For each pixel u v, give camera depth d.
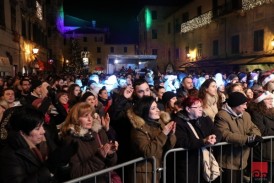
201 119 5.06
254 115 5.84
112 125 5.91
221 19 33.22
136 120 4.64
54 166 3.37
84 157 4.10
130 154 5.01
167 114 5.03
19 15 28.16
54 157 3.37
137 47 75.50
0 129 4.73
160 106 6.30
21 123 3.46
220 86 9.48
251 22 27.97
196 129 4.98
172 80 14.44
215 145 5.05
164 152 4.84
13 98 7.03
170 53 52.50
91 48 85.69
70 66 53.69
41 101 6.02
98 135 4.66
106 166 4.51
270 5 25.09
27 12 31.28
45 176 3.29
